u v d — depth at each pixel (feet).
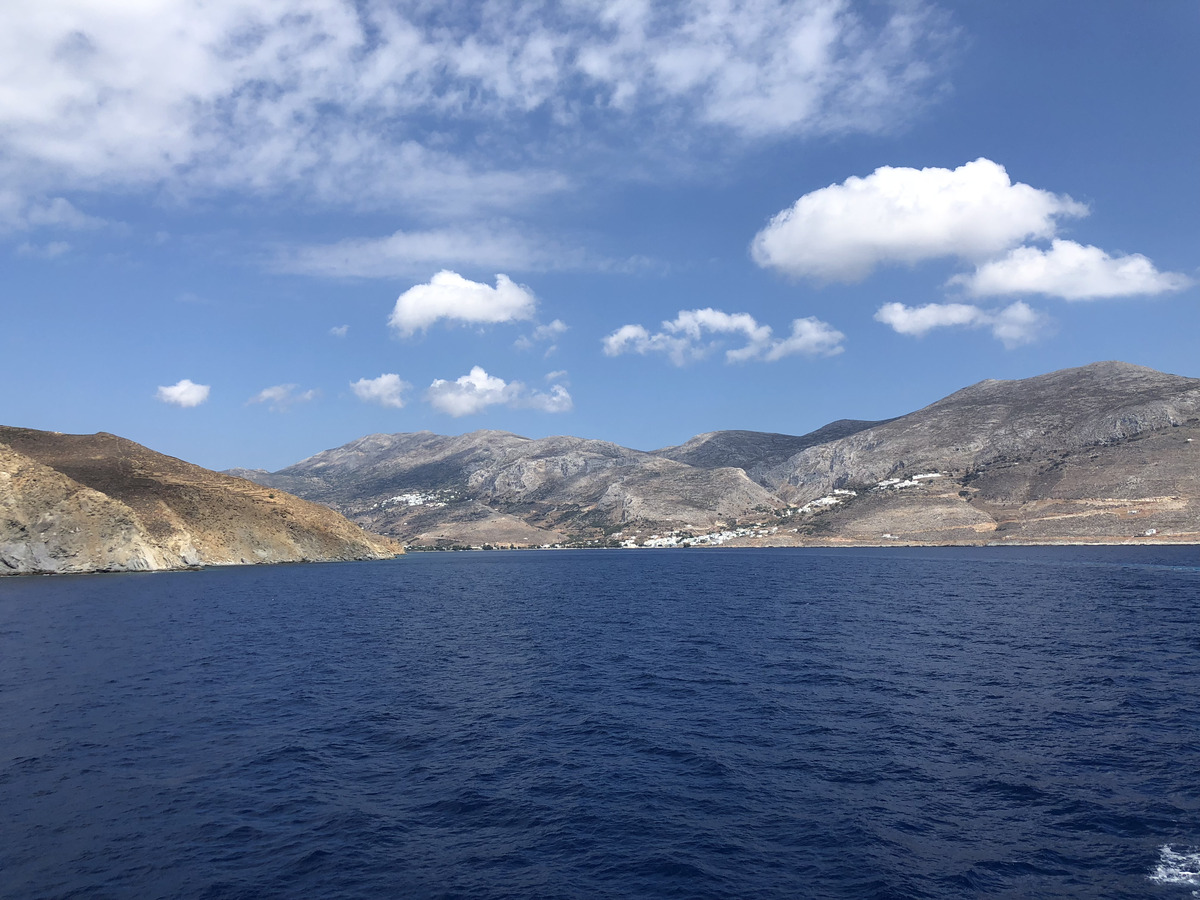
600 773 79.56
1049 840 61.98
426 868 58.65
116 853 60.44
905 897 53.42
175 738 91.61
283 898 53.72
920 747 86.28
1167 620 188.85
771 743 88.94
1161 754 81.97
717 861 59.57
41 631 187.42
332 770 80.53
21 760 82.58
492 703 110.01
